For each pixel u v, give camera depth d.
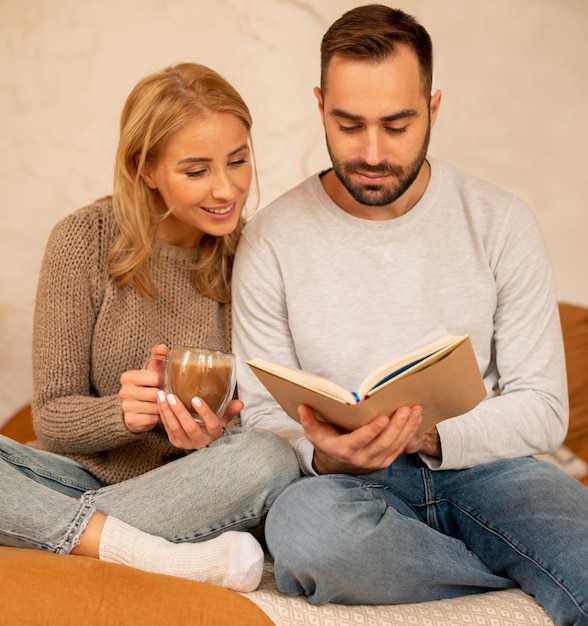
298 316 1.90
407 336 1.85
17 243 3.35
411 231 1.88
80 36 3.32
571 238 3.20
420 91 1.74
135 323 1.96
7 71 3.35
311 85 3.28
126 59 3.30
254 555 1.58
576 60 3.18
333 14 3.24
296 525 1.57
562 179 3.21
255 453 1.71
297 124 3.29
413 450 1.68
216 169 1.88
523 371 1.83
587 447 2.71
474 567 1.66
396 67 1.70
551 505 1.64
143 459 1.95
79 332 1.93
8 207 3.36
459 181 1.93
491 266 1.88
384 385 1.42
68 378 1.92
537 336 1.85
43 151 3.34
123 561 1.62
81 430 1.83
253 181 3.30
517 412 1.77
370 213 1.90
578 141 3.19
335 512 1.55
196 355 1.67
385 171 1.75
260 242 1.97
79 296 1.93
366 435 1.49
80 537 1.63
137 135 1.91
